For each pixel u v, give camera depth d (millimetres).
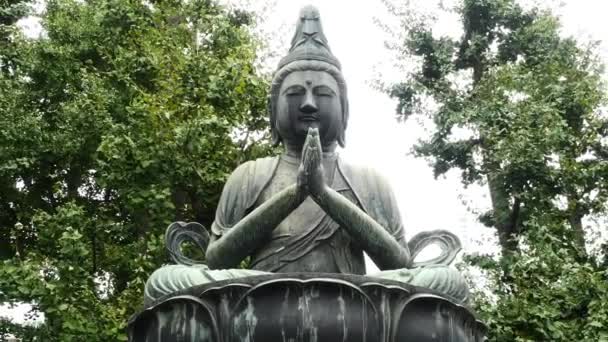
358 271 6848
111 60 15125
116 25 16047
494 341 11633
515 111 16250
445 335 5980
